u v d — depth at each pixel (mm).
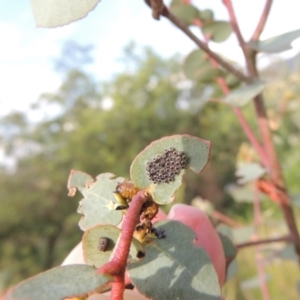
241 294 530
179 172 103
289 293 500
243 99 187
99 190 114
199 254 106
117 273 77
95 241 99
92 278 77
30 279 73
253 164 244
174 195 102
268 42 184
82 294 73
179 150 104
